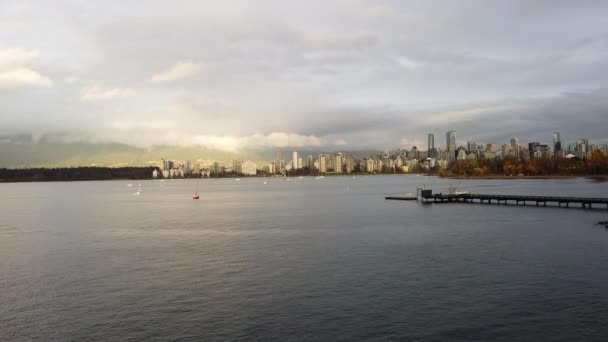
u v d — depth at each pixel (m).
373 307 43.44
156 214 134.25
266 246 73.94
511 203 137.75
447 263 59.22
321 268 58.09
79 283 53.34
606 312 40.94
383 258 62.97
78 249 74.44
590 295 45.25
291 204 164.50
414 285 49.84
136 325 40.38
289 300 45.91
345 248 70.81
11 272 58.94
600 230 81.38
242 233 89.12
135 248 74.38
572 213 108.38
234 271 57.53
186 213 135.75
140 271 58.41
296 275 55.00
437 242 74.25
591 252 63.28
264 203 172.50
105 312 43.59
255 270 57.84
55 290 50.72
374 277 53.31
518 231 83.31
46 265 62.72
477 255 63.53
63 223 113.50
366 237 80.88
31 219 124.56
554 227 86.88
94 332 39.16
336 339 36.91
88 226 105.94
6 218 128.00
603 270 53.81
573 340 35.91
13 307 45.34
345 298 46.09
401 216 112.31
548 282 49.72
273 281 52.62
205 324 40.31
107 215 133.38
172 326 40.03
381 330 38.34
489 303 43.78
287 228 95.25
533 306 42.75
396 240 77.00
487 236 78.81
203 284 51.97
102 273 57.75
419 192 178.38
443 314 41.34
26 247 77.06
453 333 37.53
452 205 138.25
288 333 38.22
